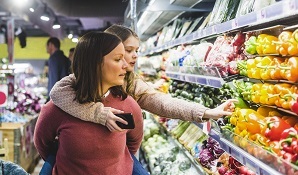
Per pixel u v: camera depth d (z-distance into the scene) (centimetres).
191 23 460
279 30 217
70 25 2055
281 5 162
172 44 448
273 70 196
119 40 217
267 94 202
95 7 1265
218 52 280
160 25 615
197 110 246
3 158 375
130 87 267
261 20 183
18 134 565
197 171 386
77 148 215
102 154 219
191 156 361
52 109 223
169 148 494
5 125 583
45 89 1248
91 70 212
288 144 162
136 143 259
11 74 785
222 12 300
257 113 207
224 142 224
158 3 432
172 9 437
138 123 245
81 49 215
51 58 796
